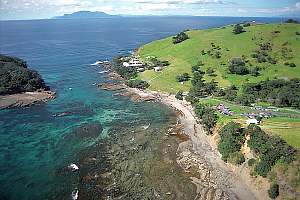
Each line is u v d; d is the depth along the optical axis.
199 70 173.62
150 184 85.38
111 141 109.81
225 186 84.56
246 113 119.44
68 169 92.00
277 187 78.50
